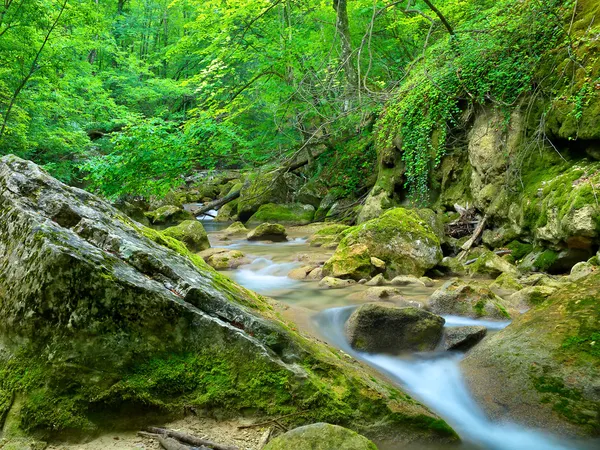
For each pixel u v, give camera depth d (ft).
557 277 19.61
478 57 28.12
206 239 32.04
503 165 26.32
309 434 6.15
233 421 7.51
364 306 13.57
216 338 8.11
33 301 7.34
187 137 35.40
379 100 34.47
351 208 47.03
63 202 9.98
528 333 11.21
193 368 7.84
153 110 82.43
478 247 26.63
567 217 19.30
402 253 23.95
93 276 7.50
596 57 21.80
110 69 78.02
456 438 8.34
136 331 7.67
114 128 64.08
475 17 34.27
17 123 43.57
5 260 8.45
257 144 50.52
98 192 36.55
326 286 21.71
